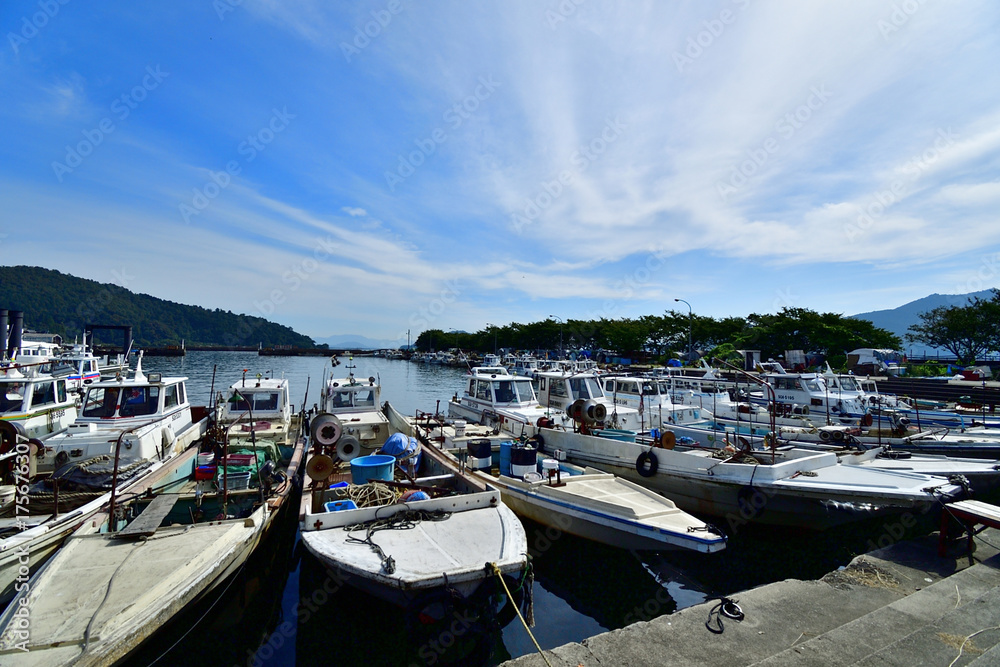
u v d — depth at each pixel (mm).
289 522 9203
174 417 10789
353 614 6391
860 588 5734
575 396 14406
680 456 9422
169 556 5781
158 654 5492
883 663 3934
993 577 5672
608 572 8016
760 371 25266
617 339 53406
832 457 9383
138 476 8273
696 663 4258
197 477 8961
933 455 11977
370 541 6059
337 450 9789
